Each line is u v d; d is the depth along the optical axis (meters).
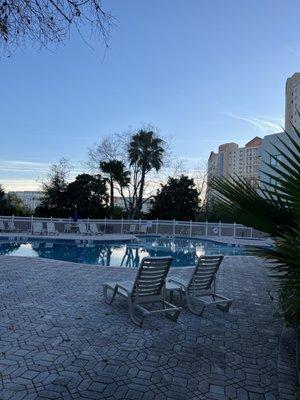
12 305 6.55
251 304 7.50
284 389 3.91
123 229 29.44
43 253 18.11
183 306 7.05
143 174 38.19
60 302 6.87
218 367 4.39
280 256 2.89
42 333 5.19
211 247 23.75
